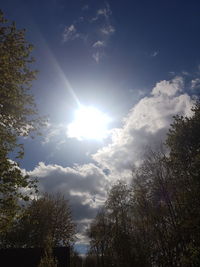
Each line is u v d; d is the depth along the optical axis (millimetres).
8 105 12953
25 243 43719
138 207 33938
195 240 21375
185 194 21062
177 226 24578
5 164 11055
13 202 11109
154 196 31031
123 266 35562
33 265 31672
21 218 11680
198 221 19953
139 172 32344
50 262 21219
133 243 36781
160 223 30922
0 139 12383
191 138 23297
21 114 13383
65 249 34156
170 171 28516
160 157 30906
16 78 13500
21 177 11281
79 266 73312
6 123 13125
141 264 33406
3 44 13820
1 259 31953
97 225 51344
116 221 40969
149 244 33875
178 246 26359
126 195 41656
